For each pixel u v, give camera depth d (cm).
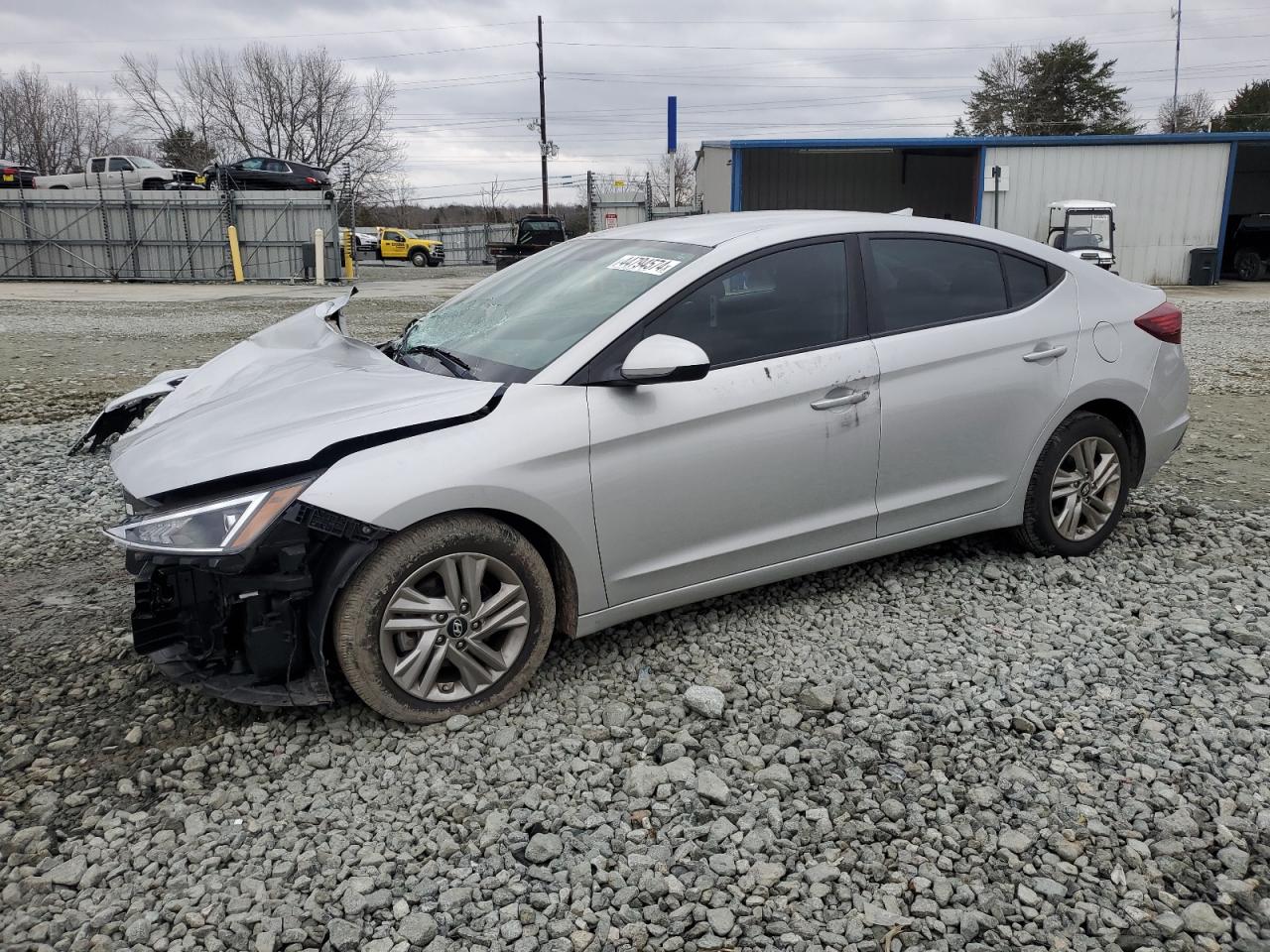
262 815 271
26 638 383
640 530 339
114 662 361
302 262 2922
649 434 333
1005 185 2822
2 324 1514
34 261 2922
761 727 315
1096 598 408
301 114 6712
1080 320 431
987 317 409
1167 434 461
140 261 2938
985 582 424
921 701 327
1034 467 428
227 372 395
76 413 832
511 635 325
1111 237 2633
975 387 399
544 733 312
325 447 294
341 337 385
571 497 321
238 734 312
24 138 6881
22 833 263
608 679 346
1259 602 400
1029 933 228
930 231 407
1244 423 759
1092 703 325
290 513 282
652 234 402
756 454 354
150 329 1447
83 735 313
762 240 368
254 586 292
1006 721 312
